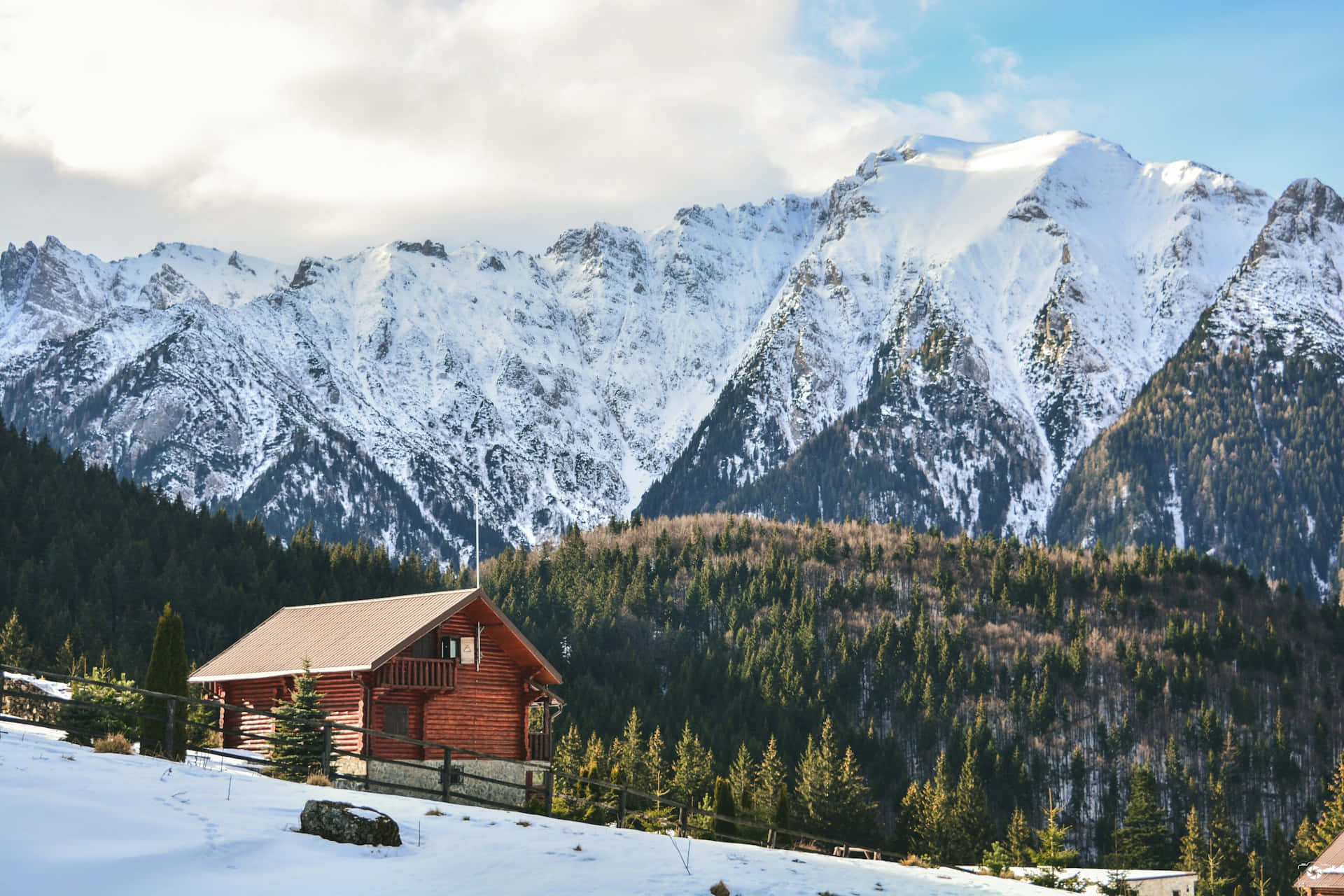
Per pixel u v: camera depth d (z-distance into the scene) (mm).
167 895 18625
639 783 109875
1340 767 135500
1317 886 52438
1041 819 156625
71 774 23969
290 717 30609
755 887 23406
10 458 170625
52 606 130500
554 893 20984
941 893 25234
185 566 154625
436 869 21719
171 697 29578
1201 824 155625
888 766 156625
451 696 51344
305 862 21047
